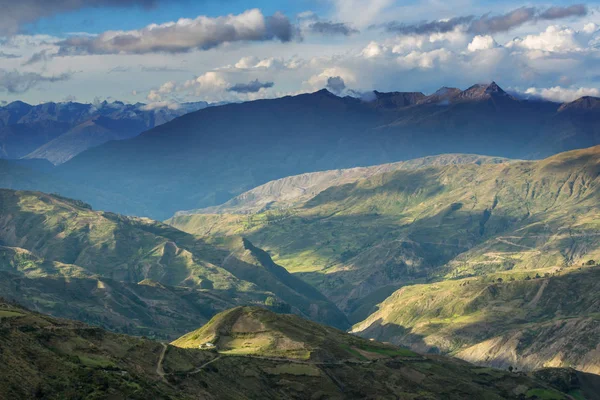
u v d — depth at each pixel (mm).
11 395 171875
